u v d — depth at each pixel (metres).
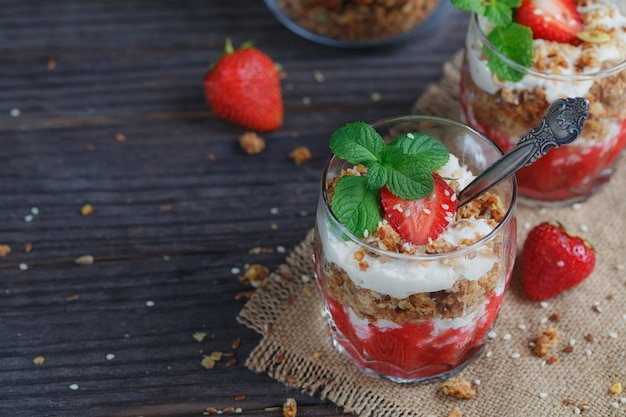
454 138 0.60
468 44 0.67
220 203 0.69
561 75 0.63
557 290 0.63
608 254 0.66
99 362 0.62
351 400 0.60
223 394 0.61
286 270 0.65
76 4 0.81
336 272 0.57
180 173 0.71
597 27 0.65
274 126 0.73
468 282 0.56
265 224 0.68
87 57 0.77
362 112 0.74
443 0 0.79
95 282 0.66
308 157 0.71
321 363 0.62
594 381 0.61
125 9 0.80
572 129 0.54
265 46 0.78
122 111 0.74
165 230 0.68
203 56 0.77
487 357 0.62
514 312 0.64
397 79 0.76
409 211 0.56
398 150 0.57
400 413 0.60
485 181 0.57
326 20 0.76
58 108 0.75
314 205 0.69
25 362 0.62
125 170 0.71
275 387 0.61
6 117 0.74
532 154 0.56
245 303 0.64
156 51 0.78
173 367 0.62
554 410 0.60
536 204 0.69
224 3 0.81
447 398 0.60
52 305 0.65
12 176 0.71
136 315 0.64
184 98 0.75
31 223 0.69
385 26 0.76
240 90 0.71
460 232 0.57
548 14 0.64
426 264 0.55
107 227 0.68
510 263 0.58
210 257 0.67
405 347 0.59
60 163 0.72
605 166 0.67
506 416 0.60
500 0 0.65
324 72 0.76
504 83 0.64
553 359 0.61
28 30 0.79
